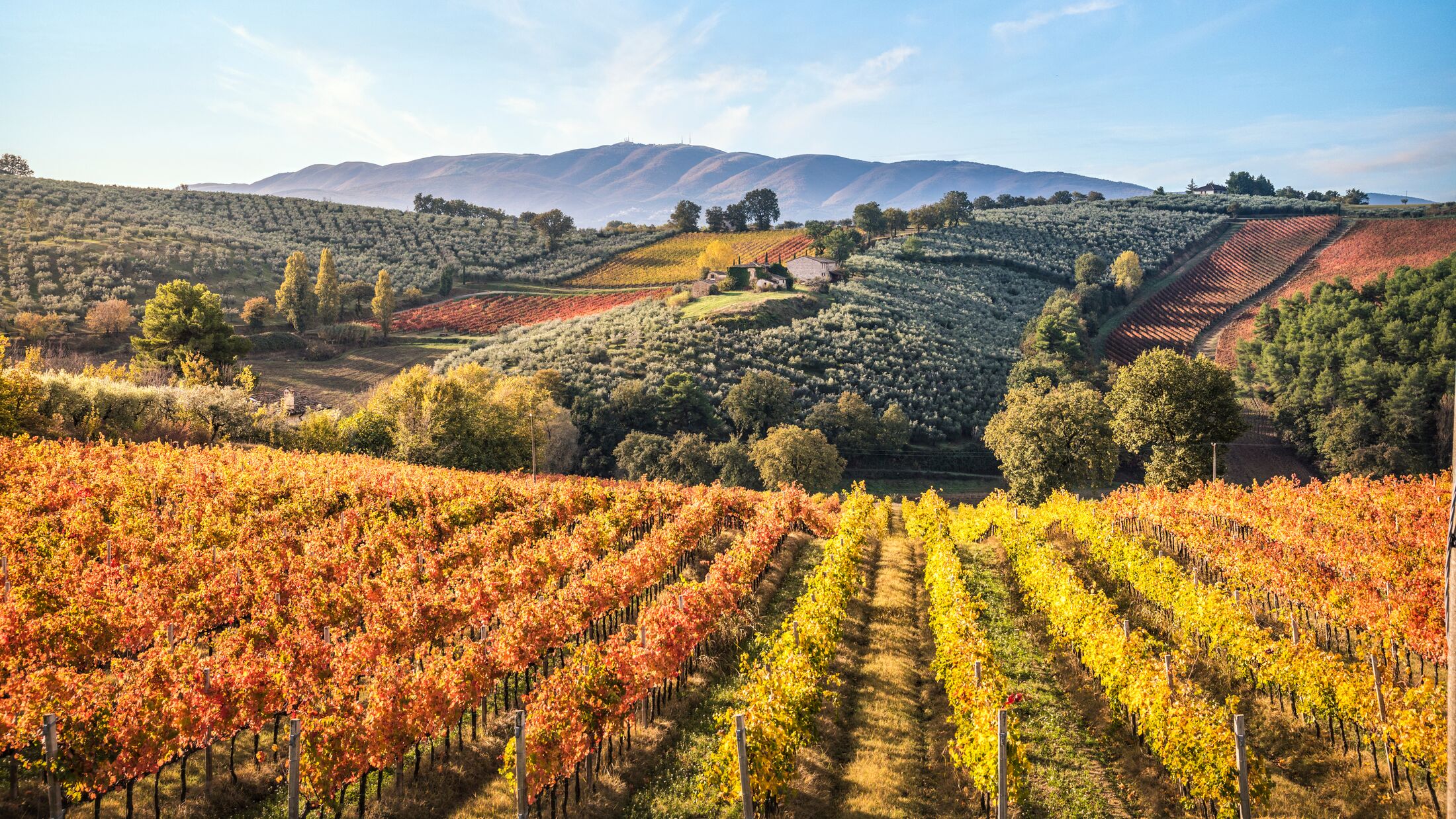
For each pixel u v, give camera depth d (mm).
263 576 22406
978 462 88625
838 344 107938
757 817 13602
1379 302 123625
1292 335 116062
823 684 18797
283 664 15953
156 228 148625
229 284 131375
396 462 53594
